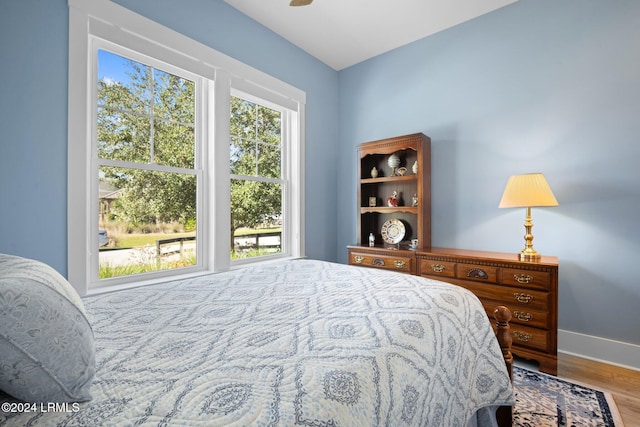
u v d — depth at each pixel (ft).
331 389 2.14
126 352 2.60
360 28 9.70
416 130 10.45
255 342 2.78
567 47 7.79
